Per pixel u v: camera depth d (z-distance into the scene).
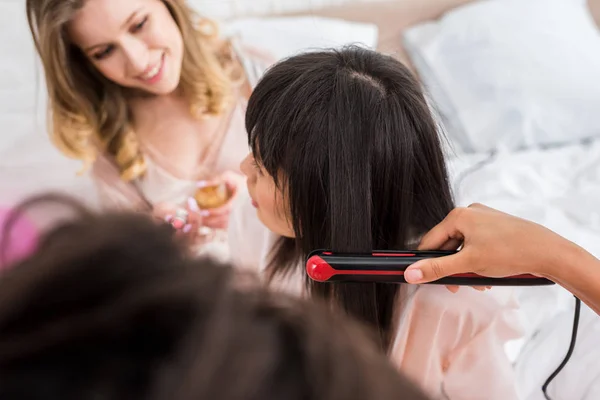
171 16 1.00
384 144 0.52
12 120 1.07
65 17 0.85
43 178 1.06
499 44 1.27
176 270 0.20
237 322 0.18
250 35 1.17
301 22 1.24
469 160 1.21
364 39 1.29
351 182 0.51
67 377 0.17
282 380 0.18
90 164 1.07
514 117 1.24
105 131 1.05
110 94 1.04
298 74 0.54
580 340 0.77
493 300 0.62
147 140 1.09
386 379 0.19
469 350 0.65
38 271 0.19
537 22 1.30
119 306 0.18
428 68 1.32
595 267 0.50
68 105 1.00
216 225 1.04
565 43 1.28
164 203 1.07
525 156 1.20
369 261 0.50
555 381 0.76
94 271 0.19
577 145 1.26
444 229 0.54
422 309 0.62
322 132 0.51
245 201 0.91
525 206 0.98
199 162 1.12
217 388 0.16
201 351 0.17
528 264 0.51
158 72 0.97
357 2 1.38
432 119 0.56
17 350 0.17
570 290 0.52
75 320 0.18
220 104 1.09
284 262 0.72
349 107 0.51
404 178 0.54
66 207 0.23
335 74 0.53
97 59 0.93
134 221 0.21
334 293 0.58
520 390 0.74
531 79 1.25
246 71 1.13
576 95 1.25
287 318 0.20
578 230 0.94
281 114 0.52
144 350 0.18
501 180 1.08
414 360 0.66
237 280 0.21
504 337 0.65
